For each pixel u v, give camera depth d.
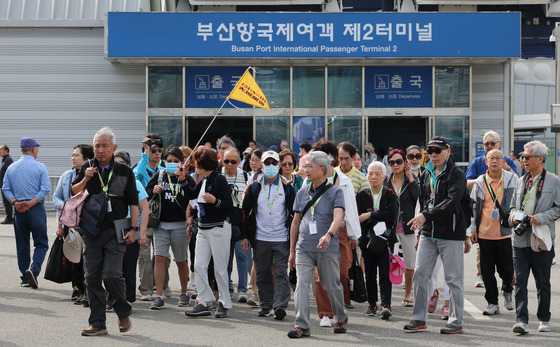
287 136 24.23
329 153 9.05
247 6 29.58
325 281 7.71
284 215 8.74
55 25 24.38
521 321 7.77
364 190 8.96
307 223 7.71
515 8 34.53
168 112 24.11
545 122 31.20
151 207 9.18
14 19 24.39
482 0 29.47
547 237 7.75
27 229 10.64
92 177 7.51
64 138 24.48
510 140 24.59
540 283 7.89
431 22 23.20
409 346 7.19
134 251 9.38
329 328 8.11
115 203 7.48
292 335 7.56
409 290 9.59
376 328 8.11
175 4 28.91
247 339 7.47
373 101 24.23
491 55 23.28
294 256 7.96
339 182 8.07
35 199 10.48
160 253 9.23
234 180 10.38
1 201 23.25
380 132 29.09
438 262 9.16
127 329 7.64
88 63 24.53
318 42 23.12
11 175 10.59
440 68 24.19
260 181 8.84
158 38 23.09
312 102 24.20
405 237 9.39
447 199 7.72
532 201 7.88
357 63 24.11
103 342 7.27
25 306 9.23
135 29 23.09
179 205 9.23
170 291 10.12
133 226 7.58
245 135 24.91
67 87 24.52
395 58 23.28
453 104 24.20
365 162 23.53
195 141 26.77
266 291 8.80
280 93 24.19
